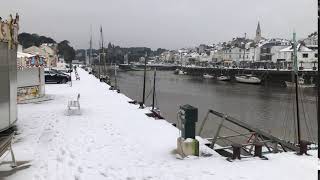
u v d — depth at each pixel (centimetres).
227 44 16662
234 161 997
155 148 1133
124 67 17525
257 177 863
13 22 1350
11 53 1362
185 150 1038
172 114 3338
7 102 1324
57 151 1094
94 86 4050
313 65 8912
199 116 3144
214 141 1188
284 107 4209
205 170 915
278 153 1105
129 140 1242
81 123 1566
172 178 859
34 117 1727
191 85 8000
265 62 11562
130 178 862
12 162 948
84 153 1074
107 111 1959
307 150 1134
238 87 7556
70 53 18312
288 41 12769
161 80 9975
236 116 3512
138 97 5006
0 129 1270
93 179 855
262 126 2964
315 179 847
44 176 870
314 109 4072
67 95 2936
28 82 2434
